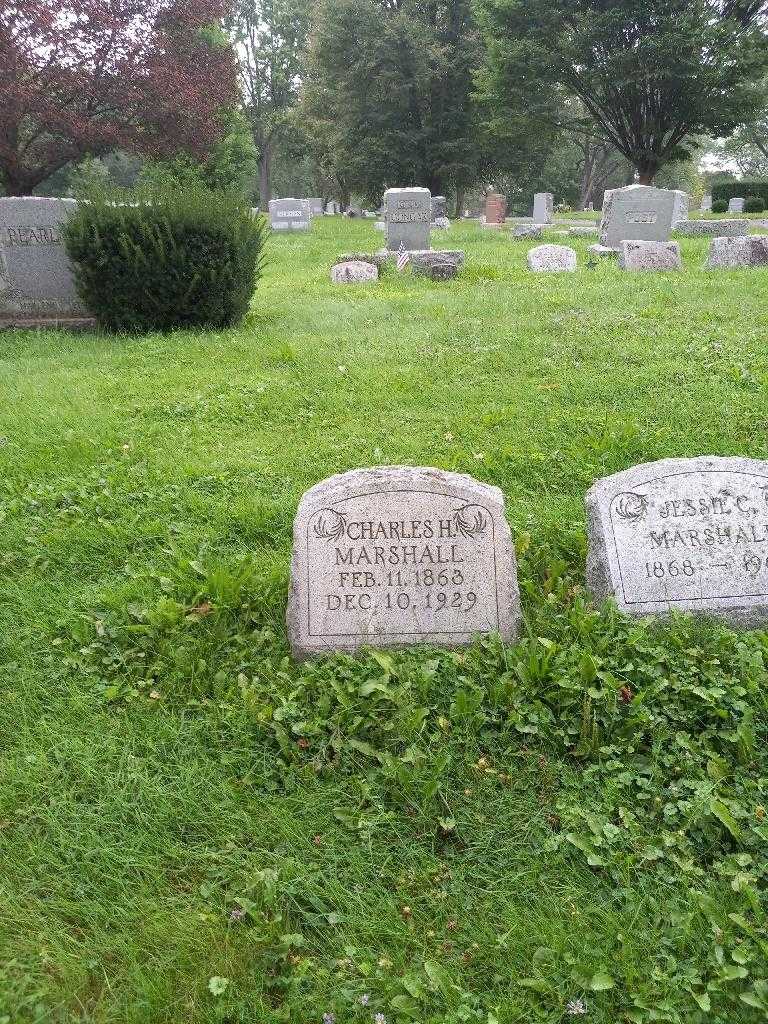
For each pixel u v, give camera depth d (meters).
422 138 40.72
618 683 3.31
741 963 2.37
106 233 9.74
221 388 7.42
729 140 62.44
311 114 45.28
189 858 2.84
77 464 5.80
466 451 5.81
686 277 12.81
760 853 2.75
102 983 2.46
